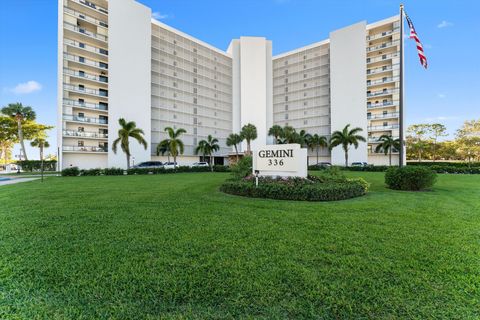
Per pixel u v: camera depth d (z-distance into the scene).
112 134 35.12
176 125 44.72
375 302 2.43
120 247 3.90
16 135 39.75
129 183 14.97
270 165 10.79
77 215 6.11
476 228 4.89
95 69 36.34
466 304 2.39
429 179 10.62
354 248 3.79
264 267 3.15
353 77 43.38
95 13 36.00
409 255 3.54
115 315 2.27
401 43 11.36
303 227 4.96
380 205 7.24
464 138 42.91
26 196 9.29
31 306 2.41
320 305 2.40
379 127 43.28
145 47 38.56
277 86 54.88
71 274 3.01
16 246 3.96
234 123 51.34
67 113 33.28
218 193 9.98
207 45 49.44
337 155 44.12
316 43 50.22
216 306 2.39
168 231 4.72
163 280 2.84
